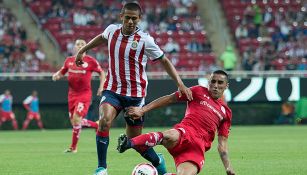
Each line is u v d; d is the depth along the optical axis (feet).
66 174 124.26
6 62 359.66
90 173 125.70
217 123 98.27
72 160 151.43
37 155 166.30
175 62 382.22
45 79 312.29
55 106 318.65
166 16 407.03
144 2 412.77
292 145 200.54
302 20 411.75
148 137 92.63
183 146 94.94
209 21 414.41
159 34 396.57
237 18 413.39
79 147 194.80
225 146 98.68
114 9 406.41
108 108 108.27
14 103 309.22
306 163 144.66
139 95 110.32
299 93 329.93
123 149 91.15
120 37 108.27
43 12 401.08
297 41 397.60
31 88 309.63
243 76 329.93
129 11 105.91
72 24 396.57
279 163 144.66
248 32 401.08
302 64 377.91
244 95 327.06
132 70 108.99
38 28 392.27
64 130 309.63
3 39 371.76
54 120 318.65
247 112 330.34
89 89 177.06
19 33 377.91
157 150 177.37
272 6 419.33
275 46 392.68
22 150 184.65
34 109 304.30
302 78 329.72
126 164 141.69
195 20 407.03
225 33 408.87
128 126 109.40
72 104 176.76
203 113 97.55
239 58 392.06
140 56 108.68
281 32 400.47
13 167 136.87
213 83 98.99
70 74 176.04
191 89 100.12
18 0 401.49
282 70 377.30
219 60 391.65
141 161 147.95
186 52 389.60
